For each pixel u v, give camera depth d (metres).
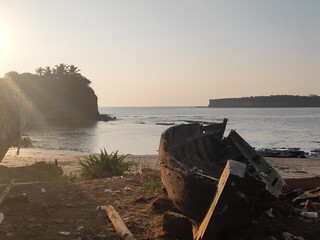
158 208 6.79
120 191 8.50
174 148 7.57
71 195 8.30
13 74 107.00
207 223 4.75
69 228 6.01
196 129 10.12
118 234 5.67
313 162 23.55
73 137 49.53
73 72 119.44
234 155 9.42
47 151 31.25
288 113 179.25
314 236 5.66
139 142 43.22
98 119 115.88
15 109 12.38
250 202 4.75
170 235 5.56
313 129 70.31
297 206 7.52
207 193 5.12
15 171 10.86
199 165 8.23
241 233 5.34
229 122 96.75
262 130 67.12
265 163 8.80
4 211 6.93
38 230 5.91
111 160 12.32
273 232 5.72
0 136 11.77
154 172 10.74
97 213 6.80
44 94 107.88
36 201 7.81
